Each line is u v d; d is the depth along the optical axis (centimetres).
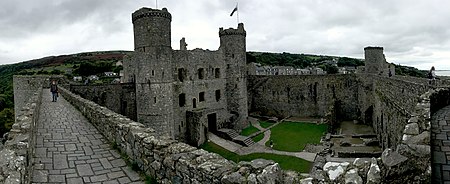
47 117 1719
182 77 4141
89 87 3853
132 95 4156
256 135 4100
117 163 908
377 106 3441
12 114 6384
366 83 4434
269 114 5591
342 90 5106
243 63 4878
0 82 10225
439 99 1174
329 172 472
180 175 662
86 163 905
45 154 988
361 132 3934
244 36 4897
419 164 468
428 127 618
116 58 13150
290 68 10025
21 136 711
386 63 4972
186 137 4128
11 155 568
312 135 3944
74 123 1529
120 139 1012
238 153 3372
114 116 1171
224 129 4269
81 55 13762
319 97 5250
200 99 4456
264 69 8419
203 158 640
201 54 4434
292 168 2728
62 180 773
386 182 442
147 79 3588
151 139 802
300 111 5409
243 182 498
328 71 10044
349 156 2862
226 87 4869
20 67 12369
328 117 4144
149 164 793
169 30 3697
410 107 1677
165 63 3644
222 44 4884
